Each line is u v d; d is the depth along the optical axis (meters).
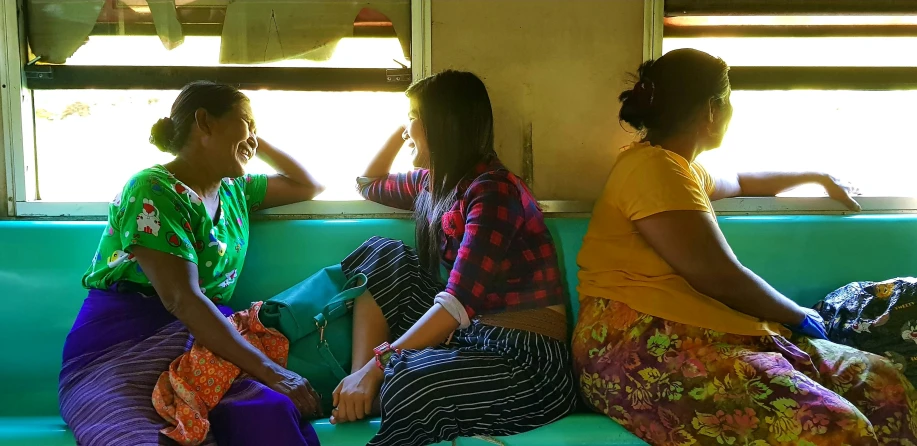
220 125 1.62
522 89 2.06
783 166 2.18
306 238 1.93
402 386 1.43
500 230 1.56
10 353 1.75
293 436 1.38
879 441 1.40
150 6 1.96
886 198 2.14
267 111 2.03
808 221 2.01
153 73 1.97
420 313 1.75
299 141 2.05
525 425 1.50
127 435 1.32
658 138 1.63
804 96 2.15
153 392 1.43
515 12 2.04
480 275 1.53
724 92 1.59
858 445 1.23
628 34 2.06
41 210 1.99
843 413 1.25
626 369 1.49
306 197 1.97
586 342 1.61
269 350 1.68
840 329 1.76
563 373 1.58
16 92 1.94
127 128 2.03
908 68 2.10
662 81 1.59
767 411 1.31
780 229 1.99
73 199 2.02
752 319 1.52
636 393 1.47
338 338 1.76
